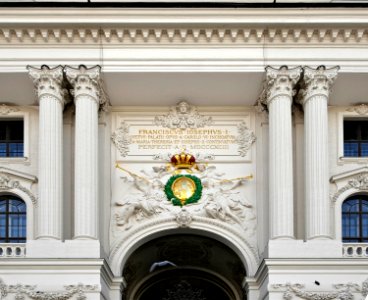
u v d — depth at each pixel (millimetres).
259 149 41594
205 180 41219
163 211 40844
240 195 41250
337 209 40500
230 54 39750
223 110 42312
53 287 36344
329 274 36719
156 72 39594
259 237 40531
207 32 39625
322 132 39062
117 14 39062
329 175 40188
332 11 39125
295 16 39188
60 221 38250
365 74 39719
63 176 40094
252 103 42062
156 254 44938
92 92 39438
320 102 39312
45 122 38875
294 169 40562
